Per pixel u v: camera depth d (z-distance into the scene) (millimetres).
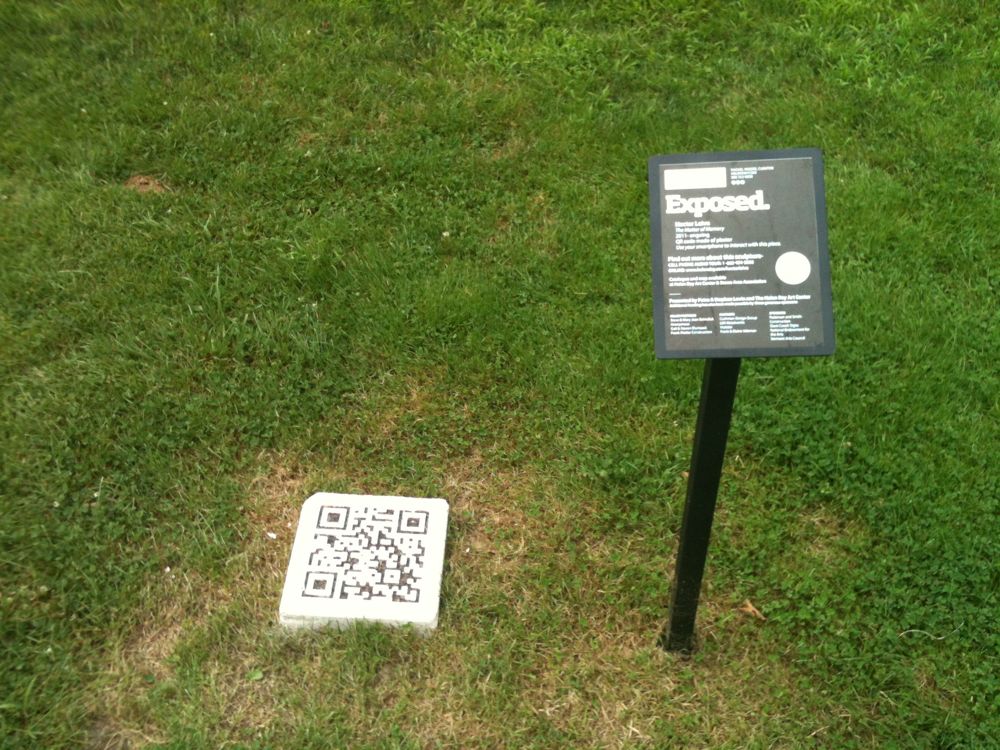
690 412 2295
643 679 1886
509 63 3131
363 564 2000
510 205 2730
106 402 2252
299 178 2770
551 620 1956
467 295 2494
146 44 3125
